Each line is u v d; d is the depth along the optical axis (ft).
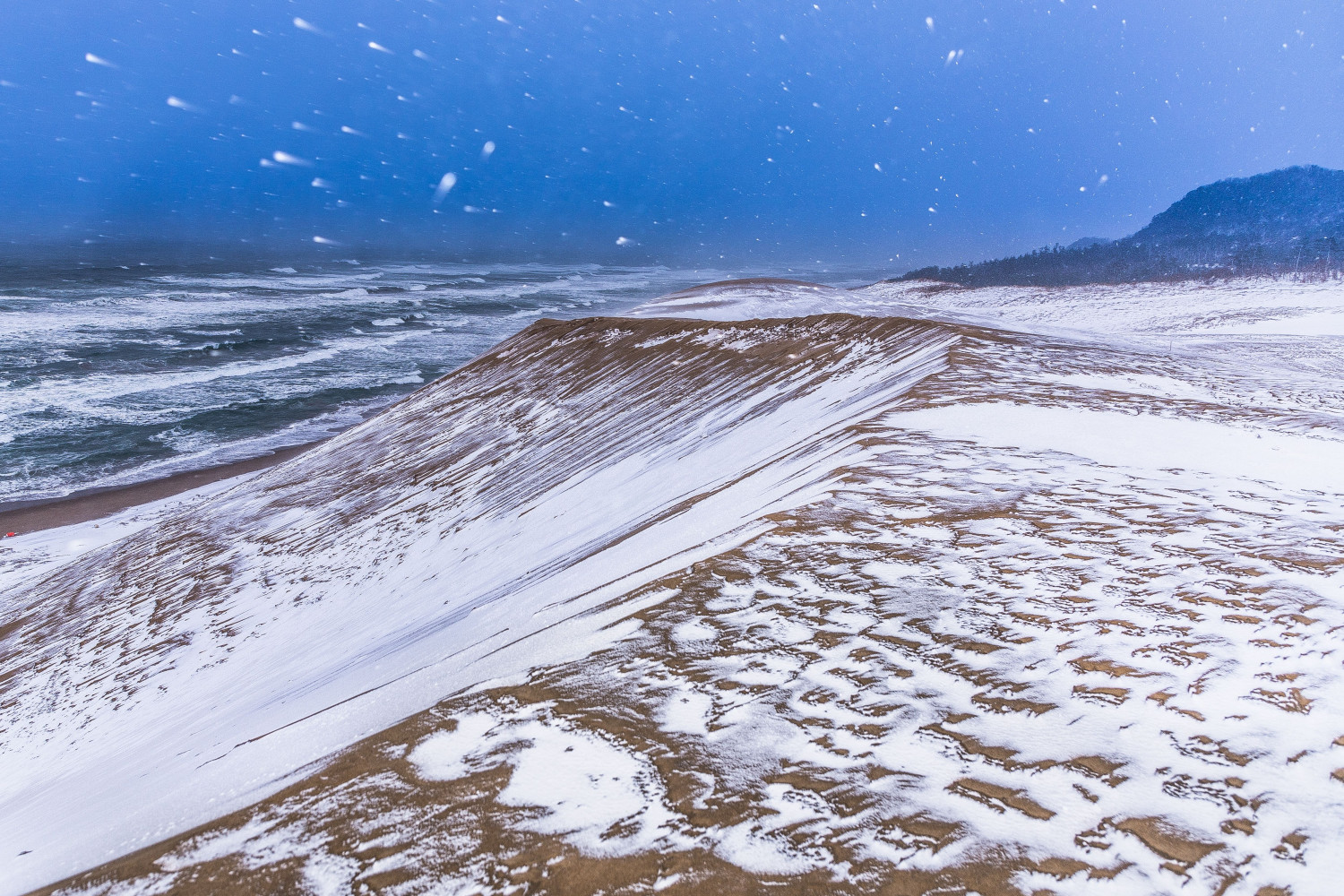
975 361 31.35
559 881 5.47
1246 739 6.60
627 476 29.89
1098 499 13.76
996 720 7.13
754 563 11.51
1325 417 22.99
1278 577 10.00
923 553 11.44
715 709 7.72
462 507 34.24
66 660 29.01
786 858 5.53
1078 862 5.32
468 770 7.14
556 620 11.69
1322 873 5.11
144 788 11.60
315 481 47.16
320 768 7.77
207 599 31.71
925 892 5.12
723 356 46.52
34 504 55.83
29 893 6.86
